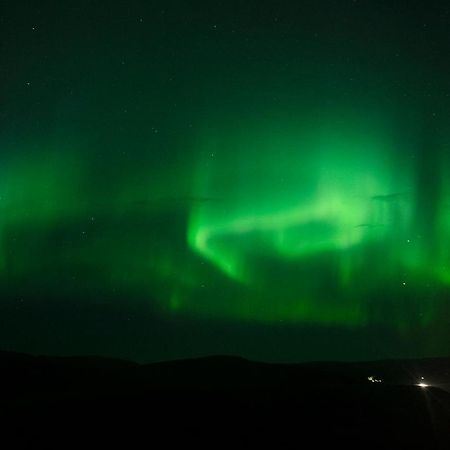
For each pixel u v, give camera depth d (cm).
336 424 829
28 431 739
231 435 755
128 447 704
